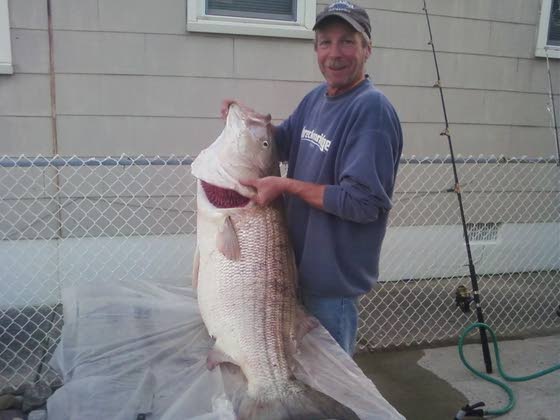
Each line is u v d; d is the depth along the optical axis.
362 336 4.36
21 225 4.56
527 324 4.70
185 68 4.73
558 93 5.76
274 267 2.18
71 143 4.60
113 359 2.03
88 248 4.68
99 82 4.57
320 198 2.14
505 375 3.74
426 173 5.49
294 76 4.99
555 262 5.96
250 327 2.08
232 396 1.89
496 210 5.77
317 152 2.34
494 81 5.54
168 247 4.85
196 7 4.65
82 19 4.45
